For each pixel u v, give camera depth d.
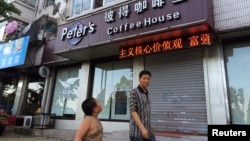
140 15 6.65
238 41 6.15
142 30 6.47
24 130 9.17
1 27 13.19
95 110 2.76
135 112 3.00
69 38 8.25
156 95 7.10
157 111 6.94
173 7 6.08
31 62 10.74
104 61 9.08
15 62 10.45
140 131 3.00
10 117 10.33
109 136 6.71
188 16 5.77
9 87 12.86
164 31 6.04
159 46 6.60
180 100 6.60
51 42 10.31
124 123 7.75
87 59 9.29
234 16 5.81
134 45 7.14
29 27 11.34
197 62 6.57
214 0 6.27
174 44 6.33
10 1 13.02
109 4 7.62
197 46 6.06
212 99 6.05
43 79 11.42
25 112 11.50
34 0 13.99
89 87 9.11
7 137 8.27
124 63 8.50
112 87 8.55
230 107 5.88
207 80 6.25
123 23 6.95
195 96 6.36
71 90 9.83
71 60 9.48
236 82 5.94
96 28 7.61
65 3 11.82
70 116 9.46
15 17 12.58
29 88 11.87
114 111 8.21
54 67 10.72
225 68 6.13
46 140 7.72
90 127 2.61
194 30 5.91
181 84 6.70
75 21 8.32
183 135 5.93
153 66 7.47
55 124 9.70
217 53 6.27
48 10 12.98
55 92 10.43
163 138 5.94
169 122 6.63
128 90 8.04
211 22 5.80
